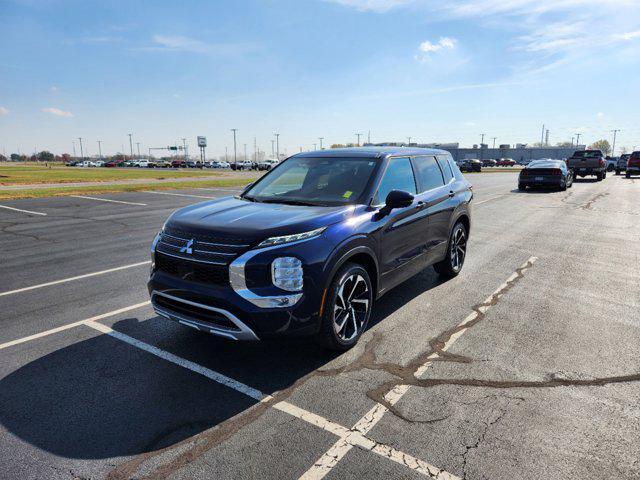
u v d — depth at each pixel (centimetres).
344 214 371
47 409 295
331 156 475
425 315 460
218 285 322
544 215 1188
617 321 443
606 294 527
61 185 2411
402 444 258
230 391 317
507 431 270
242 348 386
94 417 287
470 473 234
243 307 313
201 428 275
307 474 234
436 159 564
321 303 337
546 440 261
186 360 365
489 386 321
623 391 315
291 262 321
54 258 723
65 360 365
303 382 329
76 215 1241
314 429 273
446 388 319
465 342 395
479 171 4775
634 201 1513
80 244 839
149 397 310
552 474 234
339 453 251
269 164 8200
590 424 277
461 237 611
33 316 461
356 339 385
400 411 291
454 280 587
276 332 322
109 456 250
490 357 366
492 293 532
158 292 356
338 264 347
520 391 315
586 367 349
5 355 373
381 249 407
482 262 680
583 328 426
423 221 486
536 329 423
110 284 576
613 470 237
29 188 2169
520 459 245
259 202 418
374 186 419
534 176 1927
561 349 380
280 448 255
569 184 2117
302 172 463
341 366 353
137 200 1661
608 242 827
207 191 2098
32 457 248
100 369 350
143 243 848
